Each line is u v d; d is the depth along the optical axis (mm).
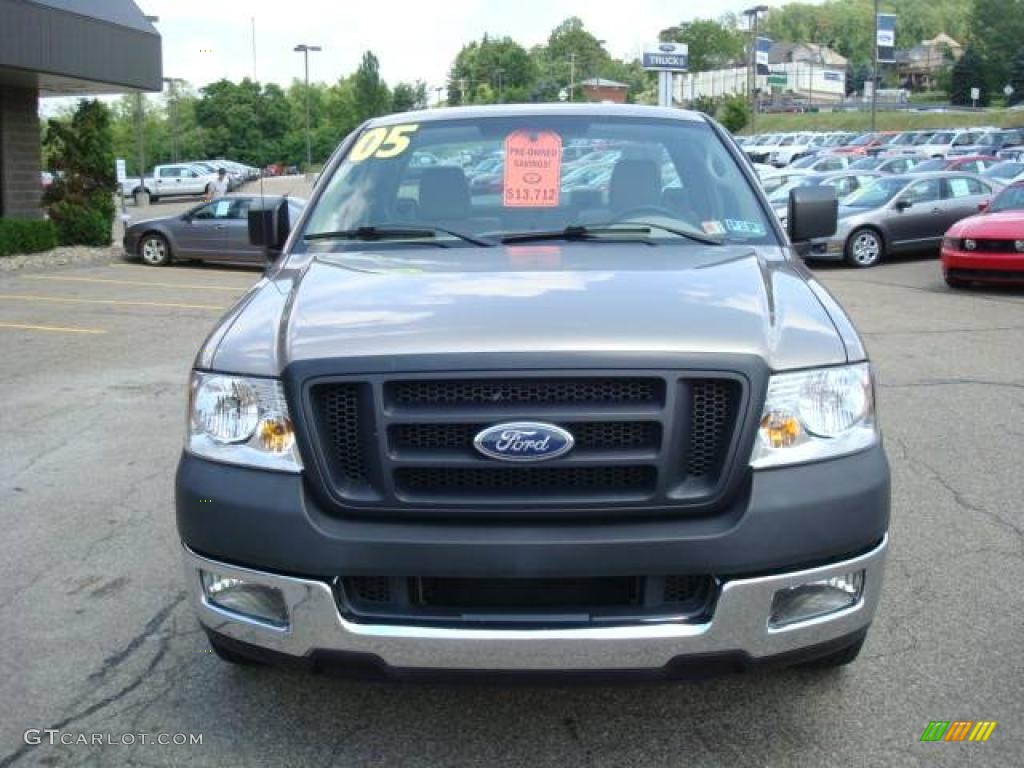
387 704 3578
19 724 3504
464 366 2867
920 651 3869
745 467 2922
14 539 5289
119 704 3621
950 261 14391
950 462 6266
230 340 3281
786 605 2963
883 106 112125
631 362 2865
